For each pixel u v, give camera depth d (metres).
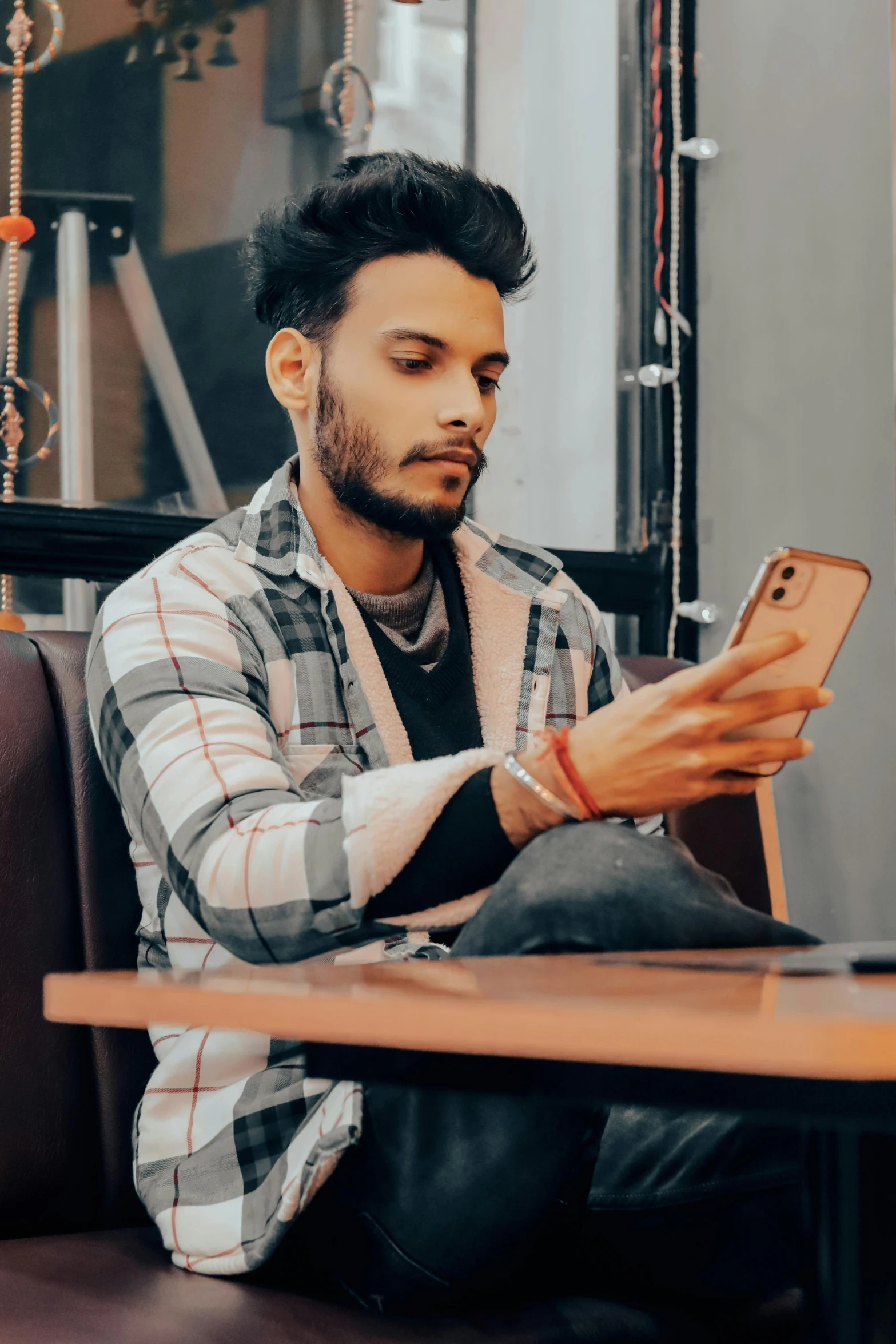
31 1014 1.08
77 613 1.71
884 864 1.75
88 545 1.55
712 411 1.99
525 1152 0.76
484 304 1.15
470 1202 0.78
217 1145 0.95
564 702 1.29
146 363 1.78
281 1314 0.79
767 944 0.70
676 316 2.00
